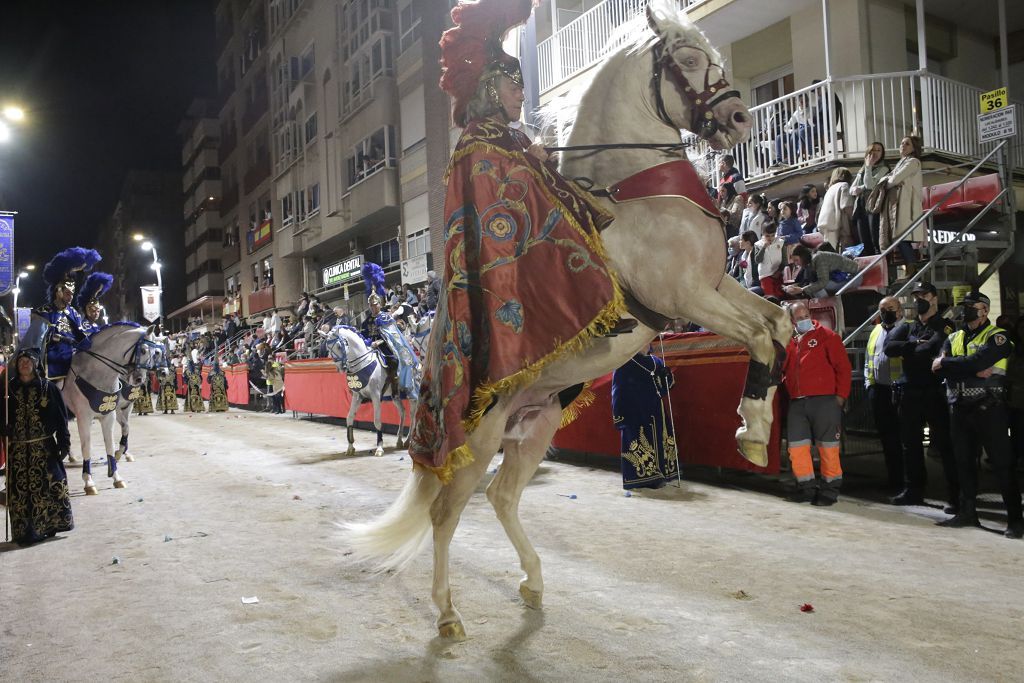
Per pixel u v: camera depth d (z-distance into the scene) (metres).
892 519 6.44
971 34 15.18
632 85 3.99
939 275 9.41
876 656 3.52
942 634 3.78
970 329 6.02
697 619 4.09
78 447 14.91
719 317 3.58
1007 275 12.70
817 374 7.03
